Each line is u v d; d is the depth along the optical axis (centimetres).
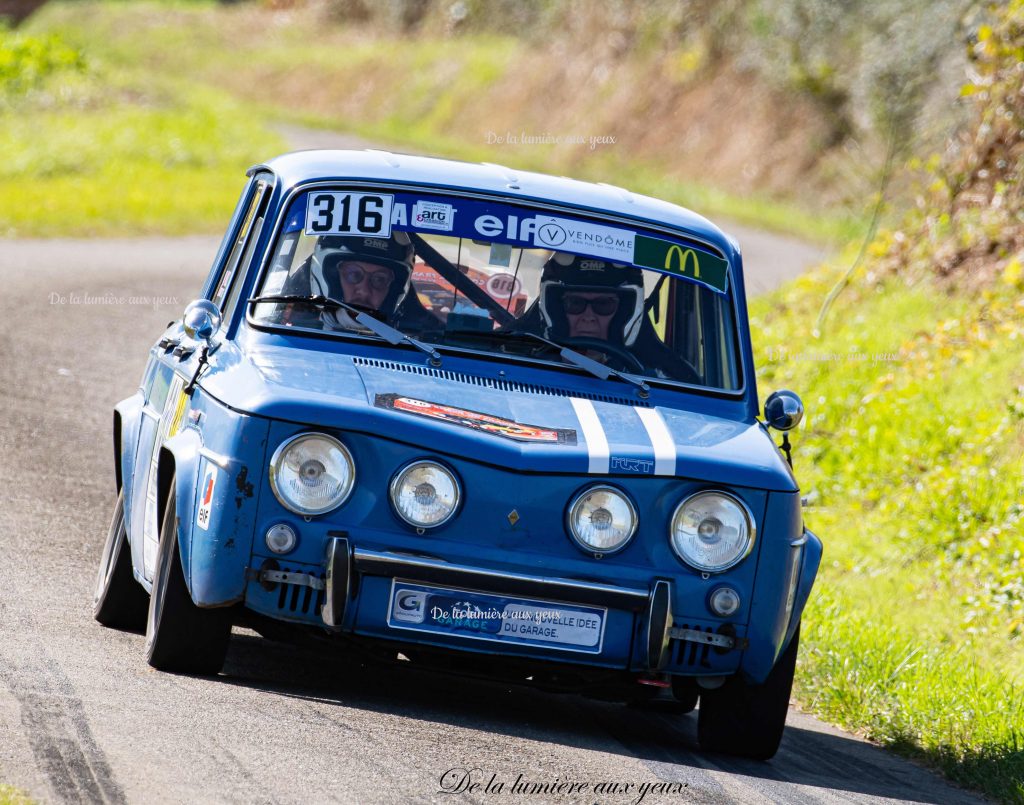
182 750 1638
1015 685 2758
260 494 1878
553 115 19738
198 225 10181
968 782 2223
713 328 2325
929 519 3766
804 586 2047
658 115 18200
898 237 6281
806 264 9456
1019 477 3803
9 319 5775
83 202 10269
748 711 2077
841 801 1916
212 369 2094
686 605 1936
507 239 2286
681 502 1945
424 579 1877
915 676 2733
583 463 1922
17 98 14912
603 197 2416
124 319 6238
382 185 2297
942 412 4344
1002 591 3331
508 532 1912
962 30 7000
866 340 5203
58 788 1461
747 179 16300
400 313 2212
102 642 2172
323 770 1634
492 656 1928
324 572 1875
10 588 2466
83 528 3067
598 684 2006
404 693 2159
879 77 13825
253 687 2003
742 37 17712
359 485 1895
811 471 4412
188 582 1938
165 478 2145
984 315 5119
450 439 1906
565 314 2261
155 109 15525
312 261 2225
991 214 5853
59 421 4181
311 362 2070
